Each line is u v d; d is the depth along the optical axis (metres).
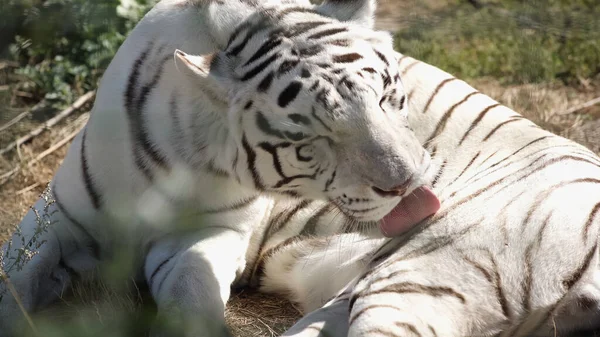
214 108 6.73
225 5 6.85
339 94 6.14
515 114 7.87
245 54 6.55
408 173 6.16
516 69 12.69
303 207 7.65
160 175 7.07
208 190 7.16
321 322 6.16
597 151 10.17
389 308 5.84
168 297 6.82
